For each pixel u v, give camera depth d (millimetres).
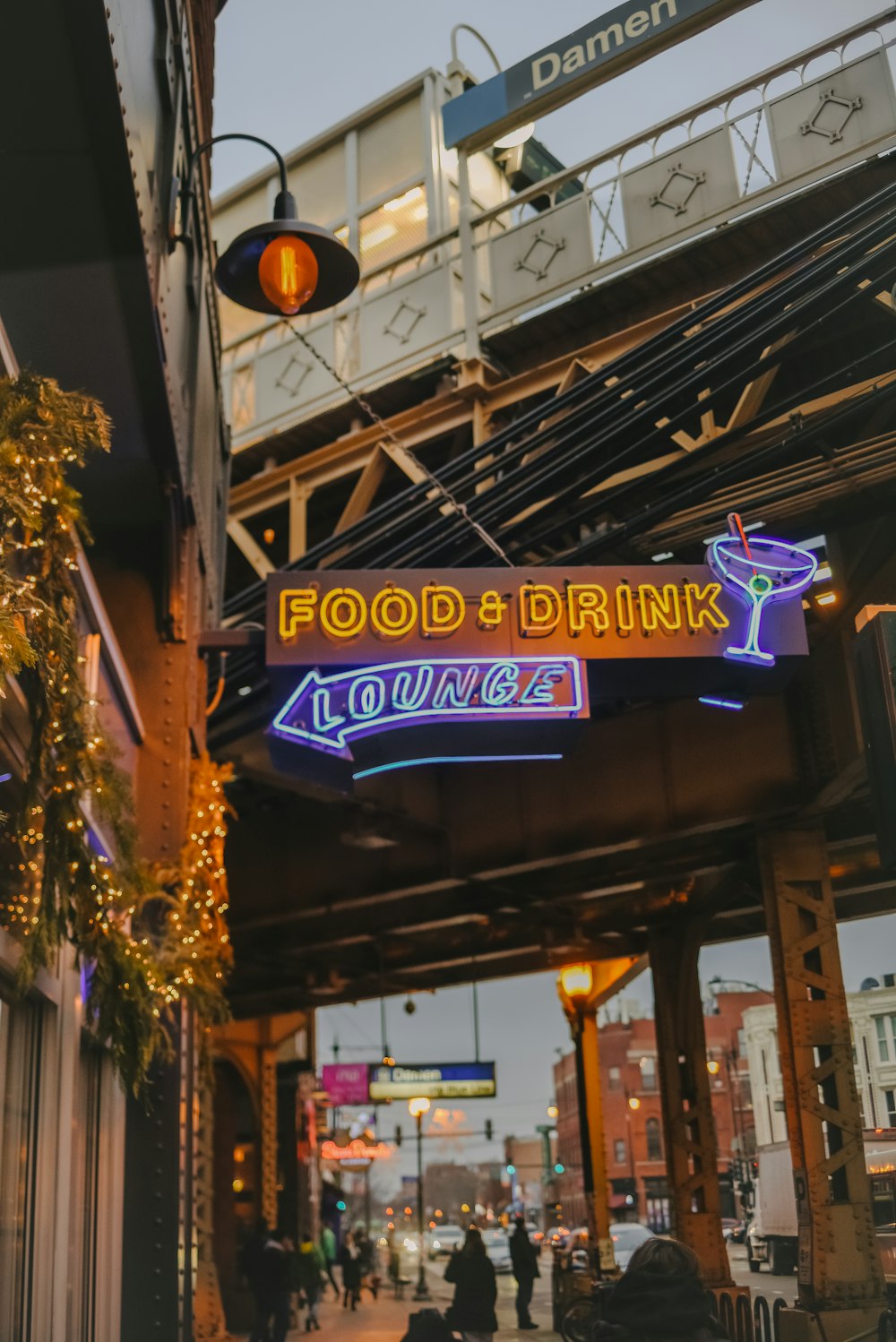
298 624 10391
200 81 12039
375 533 16219
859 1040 17141
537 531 14883
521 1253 24047
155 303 7891
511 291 16266
